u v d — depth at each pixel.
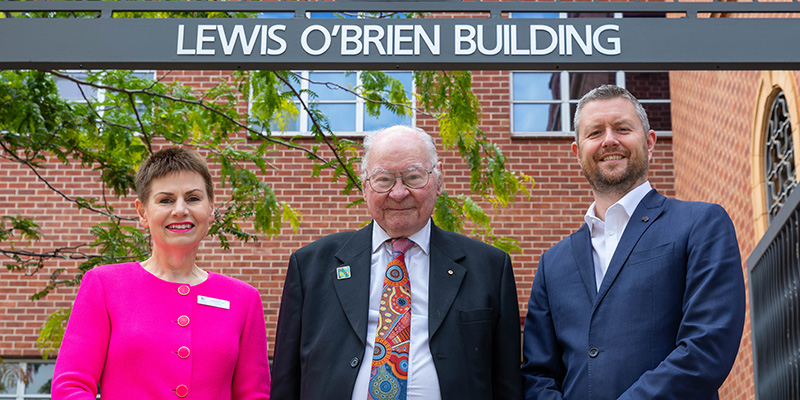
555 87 10.35
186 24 3.72
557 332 3.32
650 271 3.15
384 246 3.38
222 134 6.63
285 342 3.31
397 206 3.28
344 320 3.22
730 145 8.30
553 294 3.38
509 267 3.40
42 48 3.70
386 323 3.19
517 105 10.31
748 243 7.84
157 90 6.64
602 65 3.70
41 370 9.54
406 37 3.69
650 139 3.54
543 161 9.95
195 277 3.33
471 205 6.69
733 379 8.34
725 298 2.99
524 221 9.77
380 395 3.07
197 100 6.65
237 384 3.27
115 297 3.15
